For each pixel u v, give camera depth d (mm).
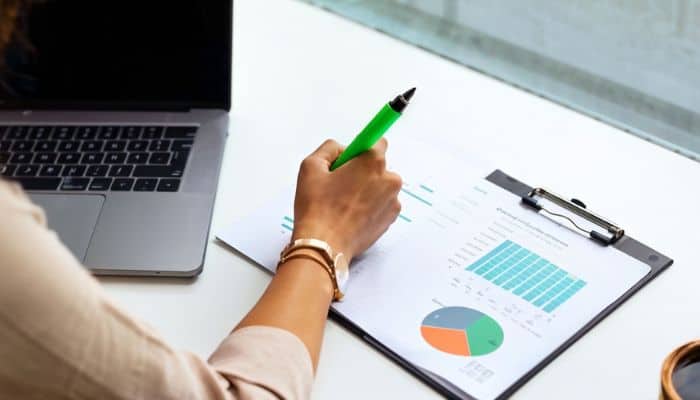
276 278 798
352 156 873
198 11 977
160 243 875
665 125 1056
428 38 1235
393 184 860
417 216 905
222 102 1029
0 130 1011
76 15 979
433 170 968
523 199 920
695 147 1022
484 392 729
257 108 1084
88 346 553
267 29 1236
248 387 671
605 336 785
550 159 994
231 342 728
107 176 954
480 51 1204
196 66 1008
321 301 777
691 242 880
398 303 809
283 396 683
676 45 1145
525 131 1037
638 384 745
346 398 739
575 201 910
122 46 997
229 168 989
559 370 756
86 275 562
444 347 768
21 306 527
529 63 1173
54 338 540
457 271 840
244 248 883
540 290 820
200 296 836
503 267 844
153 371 585
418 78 1135
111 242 877
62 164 969
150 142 994
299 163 997
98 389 563
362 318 794
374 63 1166
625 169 979
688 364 681
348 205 840
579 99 1109
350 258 833
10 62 999
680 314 805
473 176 960
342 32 1228
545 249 863
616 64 1146
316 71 1151
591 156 999
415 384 748
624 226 901
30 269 527
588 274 837
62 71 1014
